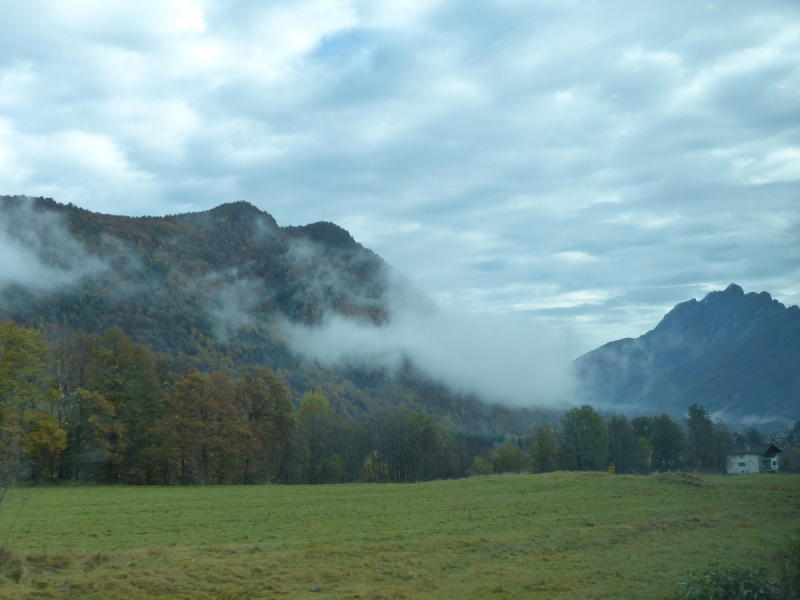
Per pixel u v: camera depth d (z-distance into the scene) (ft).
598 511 99.09
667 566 63.36
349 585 55.93
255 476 220.64
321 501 119.24
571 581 57.72
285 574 58.29
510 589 55.26
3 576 50.37
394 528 84.33
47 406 184.34
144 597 49.60
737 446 305.73
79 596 48.34
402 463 280.31
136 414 199.31
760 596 44.19
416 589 55.42
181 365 253.44
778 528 85.87
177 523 89.40
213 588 53.11
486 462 319.47
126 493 140.26
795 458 294.05
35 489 150.71
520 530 82.58
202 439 193.06
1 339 171.53
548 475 159.53
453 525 86.43
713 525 88.12
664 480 131.95
